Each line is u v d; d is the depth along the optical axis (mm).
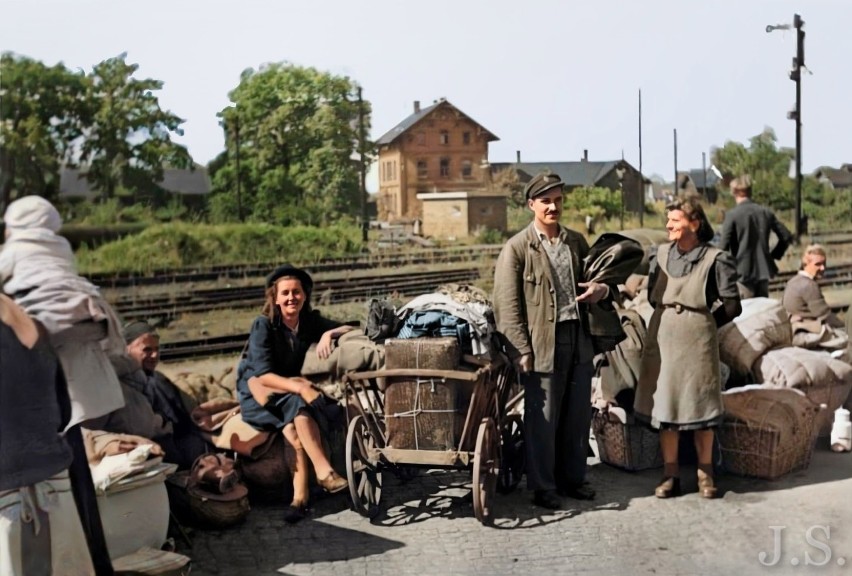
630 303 9070
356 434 6406
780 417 7234
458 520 6477
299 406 6488
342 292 12820
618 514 6559
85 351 4820
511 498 6953
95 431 5898
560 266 6688
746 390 7598
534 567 5656
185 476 6344
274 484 6691
